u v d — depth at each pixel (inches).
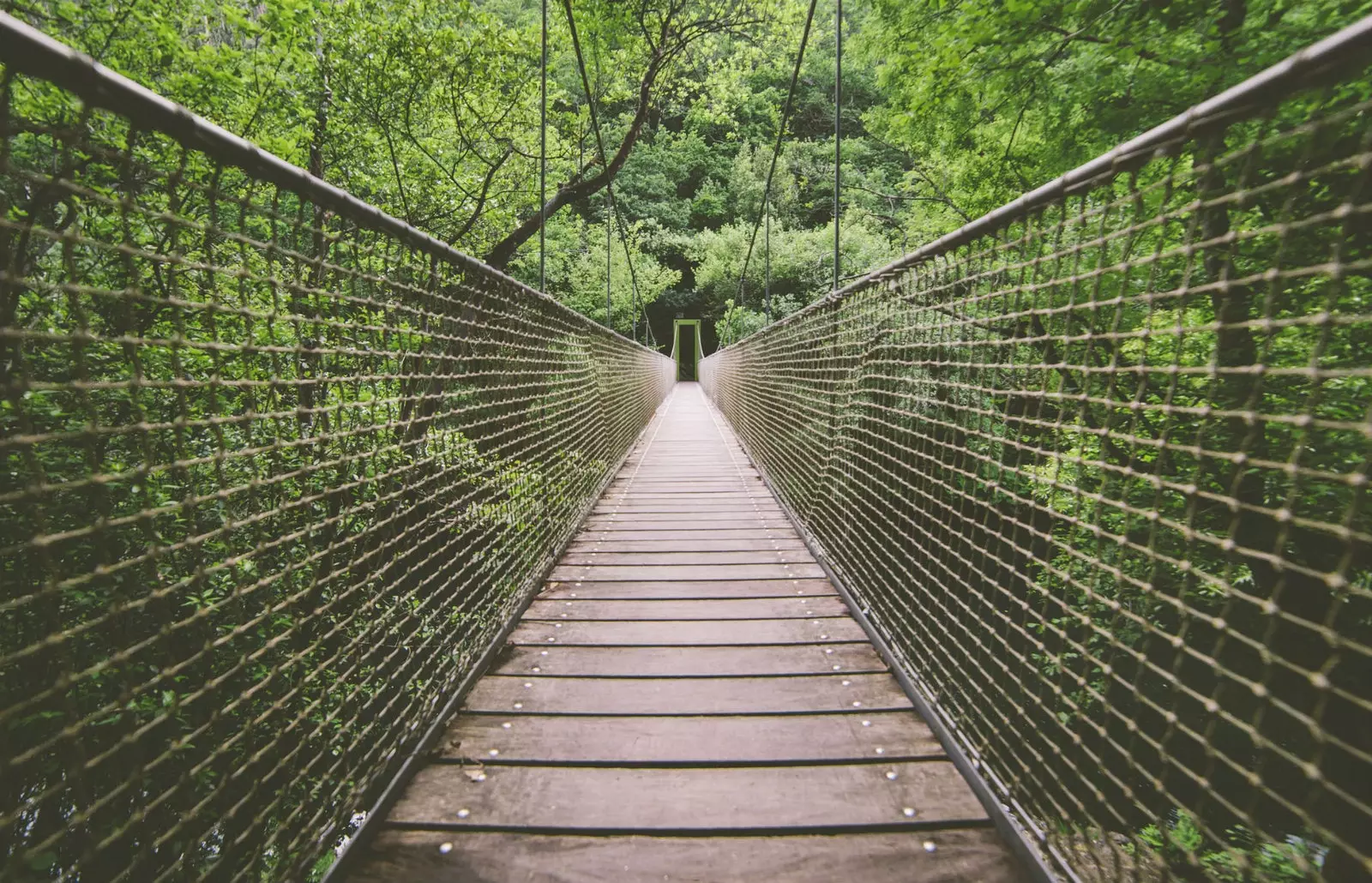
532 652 87.2
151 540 31.8
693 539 145.0
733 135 1038.4
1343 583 25.8
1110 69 150.7
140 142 124.3
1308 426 27.1
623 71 390.0
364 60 267.1
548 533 119.0
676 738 66.3
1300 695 133.0
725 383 444.1
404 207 305.1
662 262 1079.0
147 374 108.7
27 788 91.7
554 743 65.2
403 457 58.1
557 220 606.5
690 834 53.2
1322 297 112.7
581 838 52.8
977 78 178.7
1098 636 40.7
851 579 104.4
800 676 80.2
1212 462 135.6
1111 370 39.2
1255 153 30.2
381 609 54.7
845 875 49.1
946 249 68.0
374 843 52.0
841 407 114.0
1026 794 49.4
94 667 28.8
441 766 61.9
